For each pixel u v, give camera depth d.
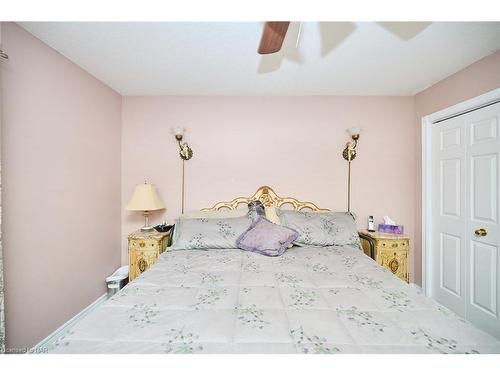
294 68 2.13
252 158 2.80
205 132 2.79
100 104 2.37
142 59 1.96
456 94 2.19
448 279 2.34
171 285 1.42
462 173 2.19
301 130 2.79
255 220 2.30
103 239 2.43
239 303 1.20
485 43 1.73
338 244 2.24
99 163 2.36
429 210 2.56
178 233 2.27
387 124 2.78
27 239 1.58
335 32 1.60
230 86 2.52
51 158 1.78
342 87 2.54
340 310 1.13
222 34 1.63
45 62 1.72
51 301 1.77
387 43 1.74
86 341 0.90
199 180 2.80
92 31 1.59
